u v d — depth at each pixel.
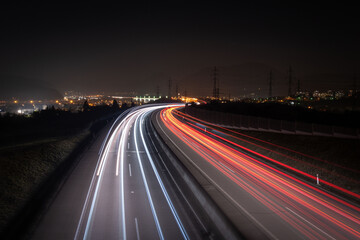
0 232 14.45
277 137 35.44
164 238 13.83
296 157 27.55
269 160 29.42
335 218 15.03
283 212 15.67
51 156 30.27
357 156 23.69
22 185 21.55
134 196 19.64
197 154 32.03
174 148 35.06
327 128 31.30
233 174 23.66
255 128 42.59
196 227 15.10
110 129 56.50
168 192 20.58
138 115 86.69
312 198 18.19
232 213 15.01
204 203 16.69
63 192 20.30
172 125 61.97
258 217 14.89
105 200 18.80
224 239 13.27
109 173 25.42
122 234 14.15
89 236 13.92
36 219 15.83
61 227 14.86
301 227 13.82
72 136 42.44
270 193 18.94
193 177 20.75
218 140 42.62
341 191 19.64
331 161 24.36
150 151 36.16
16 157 26.91
